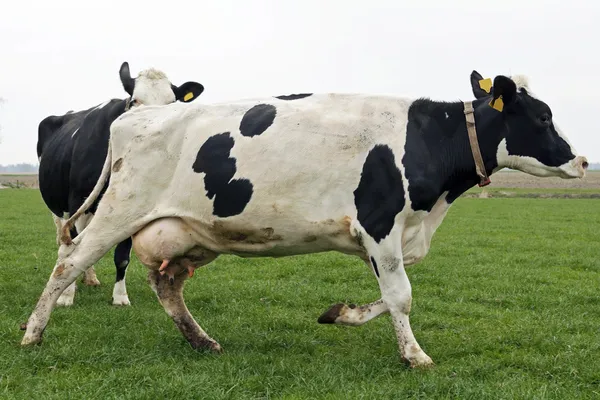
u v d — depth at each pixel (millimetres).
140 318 8281
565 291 10844
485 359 6758
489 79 6883
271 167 6223
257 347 7117
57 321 7988
